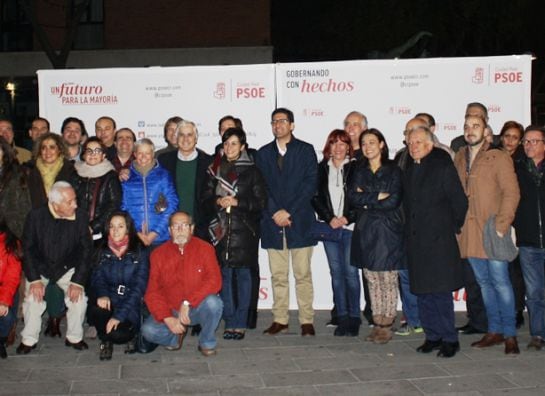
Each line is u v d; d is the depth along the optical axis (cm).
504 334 622
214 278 617
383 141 641
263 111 788
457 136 771
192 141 691
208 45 1941
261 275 805
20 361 606
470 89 770
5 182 655
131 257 623
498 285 619
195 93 793
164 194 671
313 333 689
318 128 783
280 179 681
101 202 666
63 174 694
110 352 611
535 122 2170
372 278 653
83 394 521
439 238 600
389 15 1891
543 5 1858
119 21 1942
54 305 656
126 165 723
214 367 585
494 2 1864
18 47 1981
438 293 605
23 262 629
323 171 688
